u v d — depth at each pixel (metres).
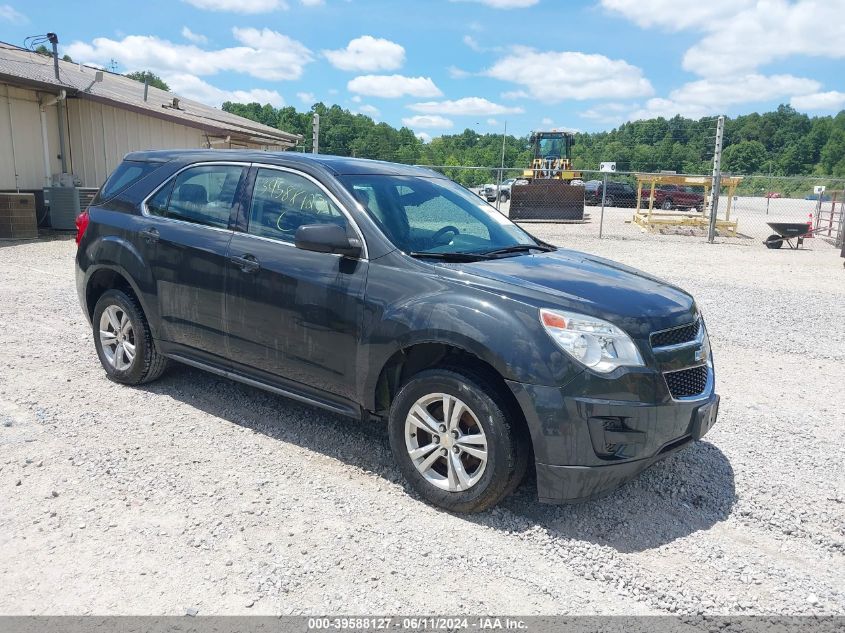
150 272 4.99
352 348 3.97
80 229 5.62
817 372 6.77
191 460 4.20
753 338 8.05
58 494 3.71
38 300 8.64
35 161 16.39
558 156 34.69
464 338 3.53
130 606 2.82
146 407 5.03
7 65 16.70
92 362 6.09
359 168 4.57
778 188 55.66
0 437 4.41
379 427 4.86
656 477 4.25
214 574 3.06
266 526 3.48
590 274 4.10
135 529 3.40
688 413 3.65
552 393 3.36
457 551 3.32
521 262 4.18
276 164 4.58
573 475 3.39
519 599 2.99
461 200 5.01
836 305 10.28
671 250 17.91
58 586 2.94
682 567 3.30
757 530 3.70
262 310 4.35
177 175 5.12
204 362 4.86
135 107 17.19
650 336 3.53
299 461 4.26
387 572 3.13
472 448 3.58
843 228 20.31
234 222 4.63
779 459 4.60
